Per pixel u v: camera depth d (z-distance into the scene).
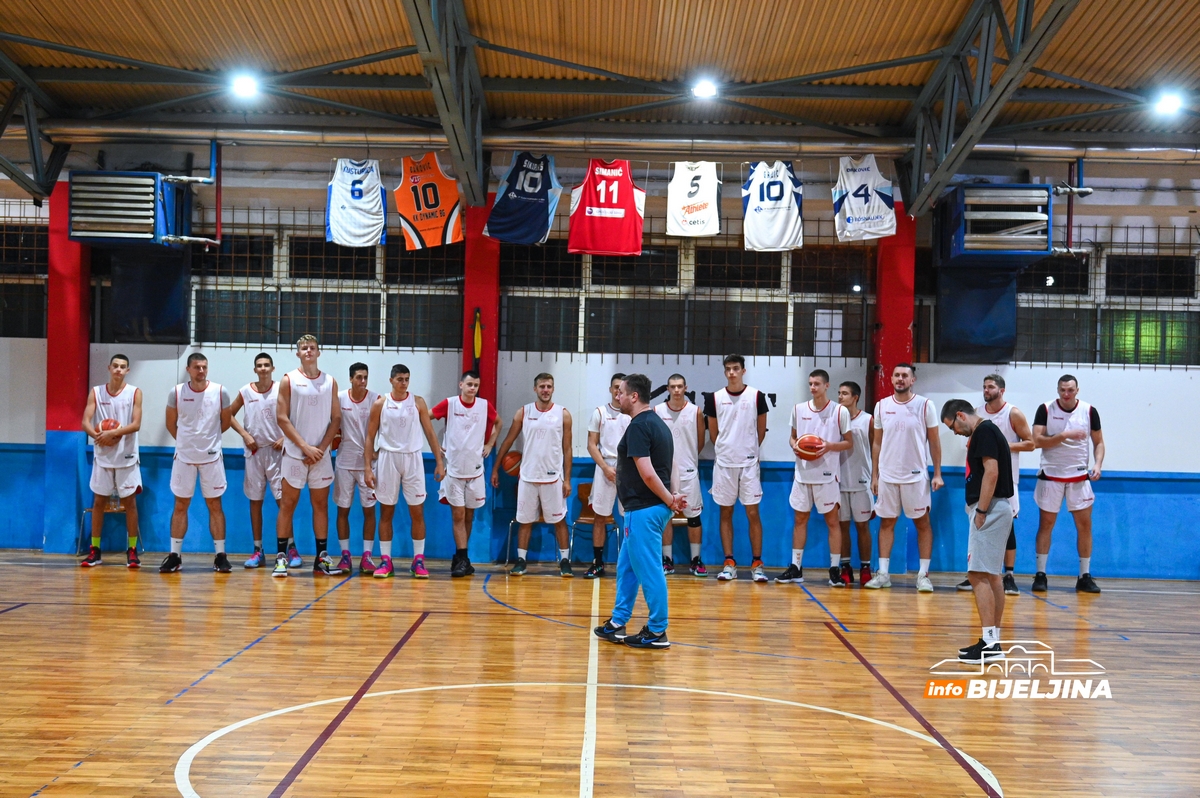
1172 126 8.40
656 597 5.22
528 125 8.44
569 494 8.05
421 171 8.44
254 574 7.54
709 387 8.88
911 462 7.52
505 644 5.27
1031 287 8.98
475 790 3.11
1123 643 5.65
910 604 6.89
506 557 8.66
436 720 3.85
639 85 7.82
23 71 7.72
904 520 8.52
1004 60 6.84
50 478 8.57
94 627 5.47
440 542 8.75
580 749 3.54
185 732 3.63
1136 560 8.71
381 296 8.96
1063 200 8.83
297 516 8.77
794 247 8.23
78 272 8.59
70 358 8.59
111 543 8.70
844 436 7.73
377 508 8.71
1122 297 8.98
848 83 7.83
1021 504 8.74
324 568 7.60
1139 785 3.29
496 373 8.72
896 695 4.40
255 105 8.42
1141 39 7.04
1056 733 3.87
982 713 4.13
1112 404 8.82
